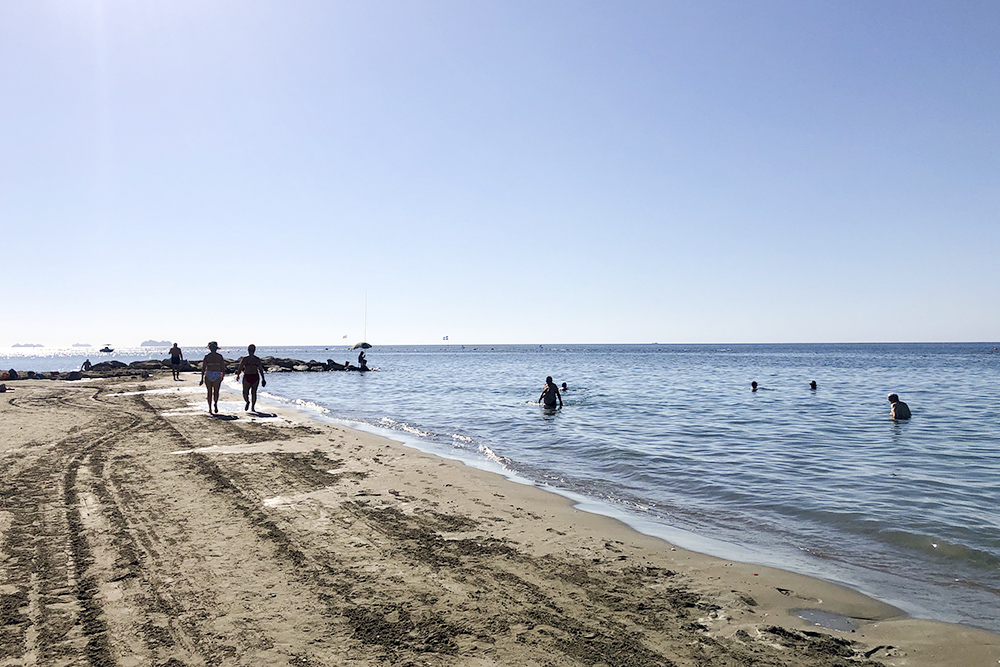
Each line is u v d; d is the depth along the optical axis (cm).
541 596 504
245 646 401
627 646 418
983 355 11588
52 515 693
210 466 986
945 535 722
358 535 654
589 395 2800
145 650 393
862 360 8869
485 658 393
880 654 418
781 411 2114
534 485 955
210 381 1739
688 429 1648
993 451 1317
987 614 496
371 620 446
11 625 424
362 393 3000
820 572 593
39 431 1302
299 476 934
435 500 820
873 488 970
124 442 1197
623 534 700
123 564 546
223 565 552
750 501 887
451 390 3194
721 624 461
